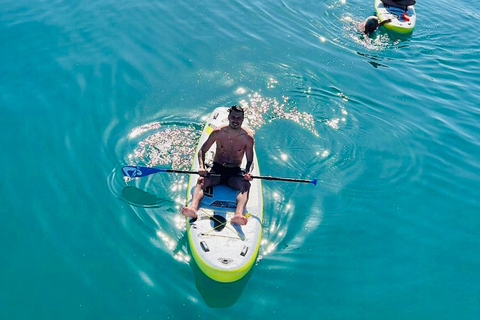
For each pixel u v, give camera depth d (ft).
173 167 23.00
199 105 27.78
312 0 42.88
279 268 19.02
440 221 21.97
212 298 17.54
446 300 18.42
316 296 18.11
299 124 27.30
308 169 24.25
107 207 20.81
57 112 25.85
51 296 17.20
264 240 20.15
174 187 21.94
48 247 19.01
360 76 32.55
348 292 18.39
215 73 30.94
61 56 30.48
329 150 25.63
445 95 31.30
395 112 29.19
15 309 16.67
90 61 30.27
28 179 21.88
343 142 26.32
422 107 29.89
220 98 28.68
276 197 22.29
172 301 17.31
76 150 23.59
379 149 26.11
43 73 28.73
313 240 20.45
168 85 29.14
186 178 22.40
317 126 27.30
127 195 21.40
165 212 20.72
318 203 22.30
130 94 27.89
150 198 21.35
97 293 17.42
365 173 24.39
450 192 23.61
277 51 34.35
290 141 25.94
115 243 19.30
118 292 17.49
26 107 25.98
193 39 34.40
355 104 29.60
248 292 17.97
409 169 24.84
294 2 42.24
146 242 19.39
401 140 26.89
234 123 18.63
